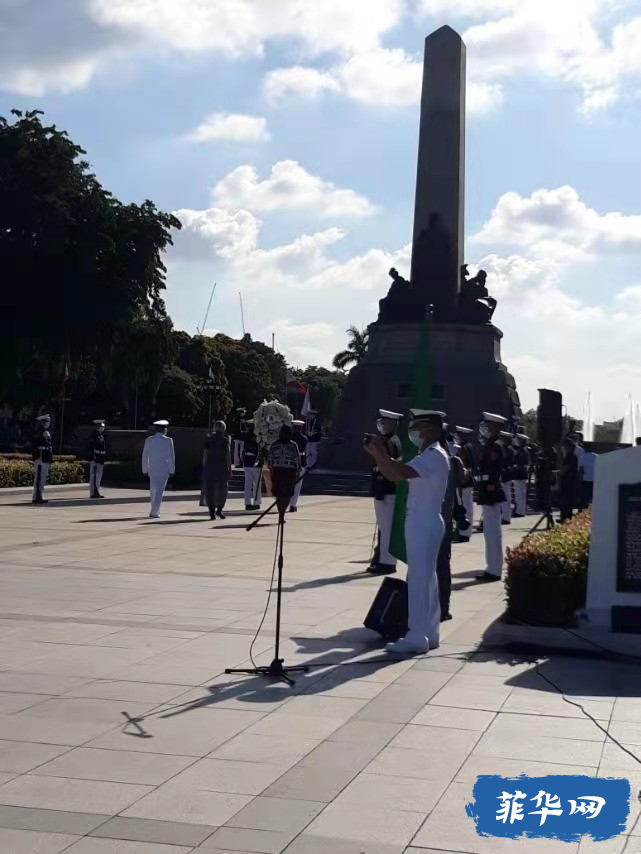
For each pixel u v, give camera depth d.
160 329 47.97
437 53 40.94
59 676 8.30
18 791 5.68
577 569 11.01
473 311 43.06
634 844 5.09
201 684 8.13
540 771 6.14
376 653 9.47
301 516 25.92
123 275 46.53
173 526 22.19
